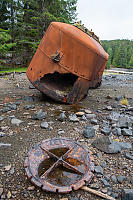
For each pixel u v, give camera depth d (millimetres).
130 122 4223
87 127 3688
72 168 2361
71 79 5984
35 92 7316
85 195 2070
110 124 4227
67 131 3730
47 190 2023
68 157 2672
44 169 2424
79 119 4426
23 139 3322
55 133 3625
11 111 4824
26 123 4055
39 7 19828
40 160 2586
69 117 4375
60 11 21922
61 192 2014
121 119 4332
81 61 5059
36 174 2281
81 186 2104
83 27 5707
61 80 5949
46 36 5207
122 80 13836
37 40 19672
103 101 6496
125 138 3557
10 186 2186
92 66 5258
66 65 5051
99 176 2369
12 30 19672
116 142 3145
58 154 2732
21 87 8461
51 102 5738
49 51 5109
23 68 18422
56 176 2291
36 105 5383
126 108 5637
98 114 4867
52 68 5133
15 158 2740
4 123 4008
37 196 2041
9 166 2531
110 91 8727
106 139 3117
